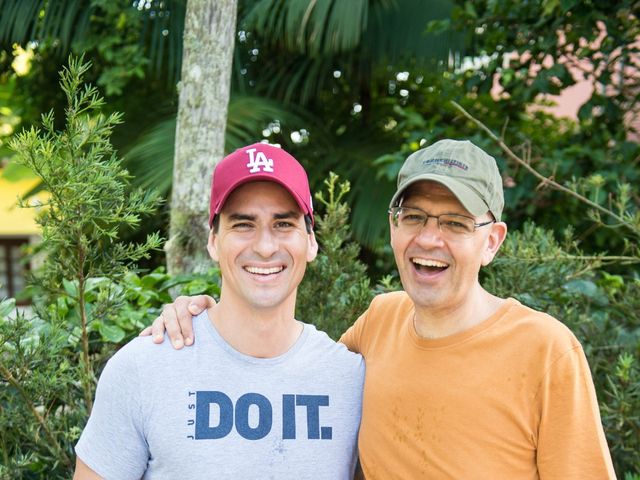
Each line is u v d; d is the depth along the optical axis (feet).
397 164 13.12
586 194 11.83
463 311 4.97
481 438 4.66
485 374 4.74
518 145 12.61
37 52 18.31
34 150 5.52
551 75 11.80
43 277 6.54
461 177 4.83
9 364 6.27
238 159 5.26
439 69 16.39
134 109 17.85
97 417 5.04
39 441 6.47
